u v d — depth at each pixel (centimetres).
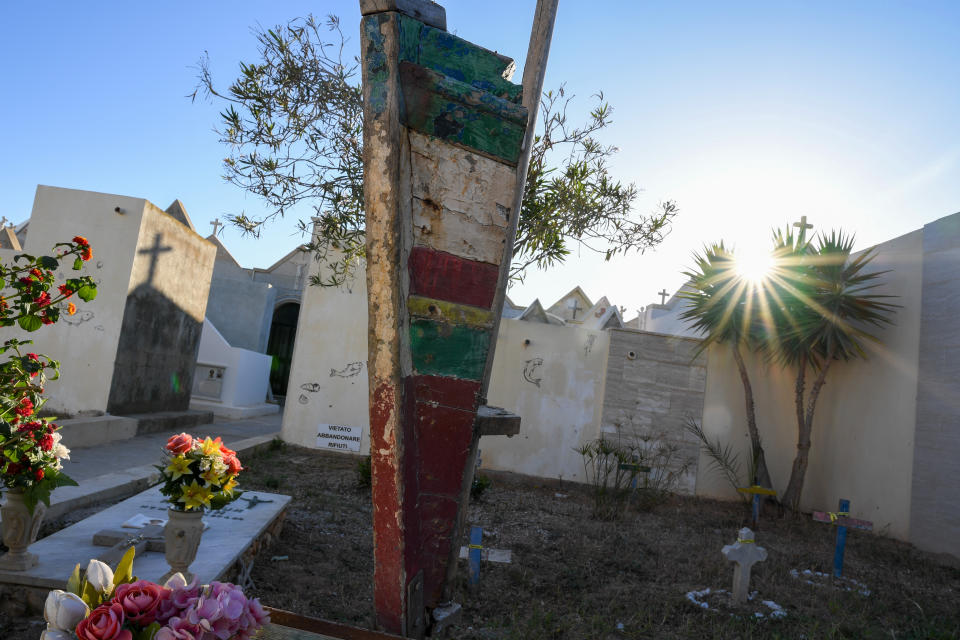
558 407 1334
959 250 1034
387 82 338
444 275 367
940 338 1056
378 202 332
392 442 326
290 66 790
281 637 258
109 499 770
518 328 1346
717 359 1346
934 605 711
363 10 349
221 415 1919
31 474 444
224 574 508
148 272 1320
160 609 212
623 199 881
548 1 423
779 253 1232
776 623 601
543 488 1262
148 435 1315
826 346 1224
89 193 1254
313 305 1377
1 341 1210
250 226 821
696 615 613
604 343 1355
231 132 801
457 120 369
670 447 1313
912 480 1079
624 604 628
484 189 383
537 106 412
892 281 1185
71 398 1218
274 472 1114
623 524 1002
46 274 475
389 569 330
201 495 451
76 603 204
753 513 1099
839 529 789
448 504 364
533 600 620
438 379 361
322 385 1360
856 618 627
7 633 410
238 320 2586
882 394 1176
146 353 1364
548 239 840
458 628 523
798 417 1241
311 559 672
